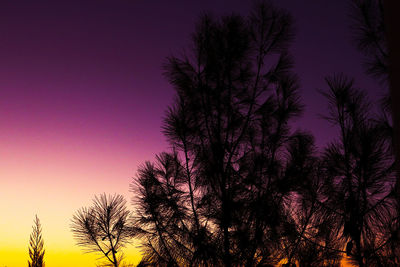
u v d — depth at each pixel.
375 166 2.25
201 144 3.79
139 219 3.63
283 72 3.83
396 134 0.90
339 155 2.41
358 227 2.39
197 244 3.42
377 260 2.32
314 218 2.70
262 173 3.50
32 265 3.35
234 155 3.73
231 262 3.35
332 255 2.67
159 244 3.57
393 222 2.25
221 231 3.48
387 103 2.53
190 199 3.69
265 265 3.26
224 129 3.79
